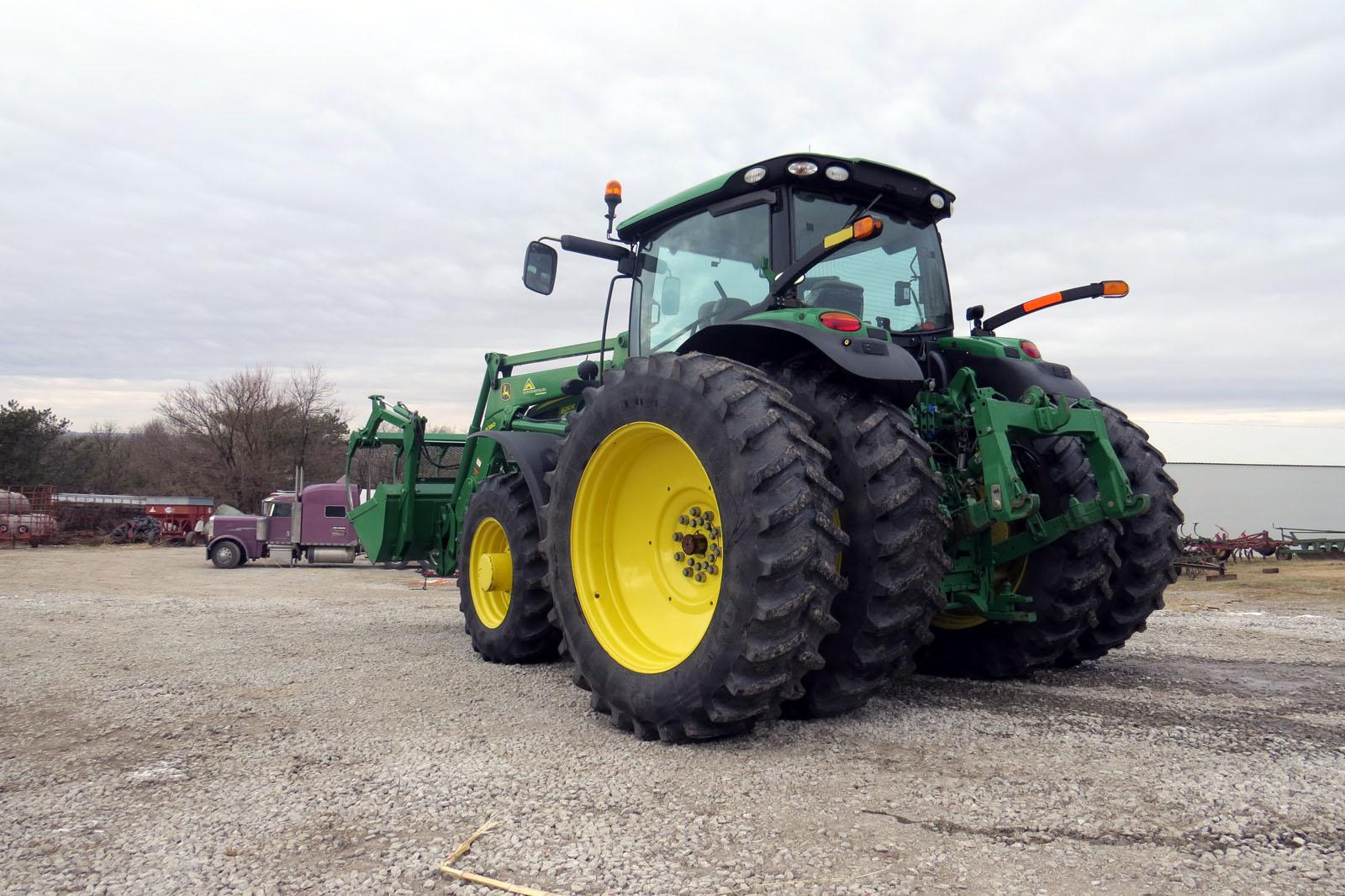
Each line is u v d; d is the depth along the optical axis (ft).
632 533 13.30
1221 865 7.02
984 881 6.75
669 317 16.12
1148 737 11.12
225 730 11.96
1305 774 9.41
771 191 14.28
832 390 12.02
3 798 9.08
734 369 11.58
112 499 110.63
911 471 11.44
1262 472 108.99
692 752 10.66
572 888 6.73
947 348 15.40
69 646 20.11
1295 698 13.64
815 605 10.47
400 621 26.25
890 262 15.42
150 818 8.45
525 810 8.50
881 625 11.23
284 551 65.82
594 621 12.72
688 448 11.53
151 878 7.02
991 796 8.74
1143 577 15.49
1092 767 9.77
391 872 7.07
